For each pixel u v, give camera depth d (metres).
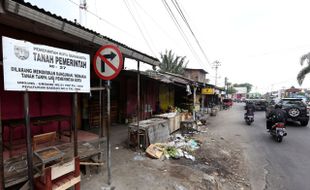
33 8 2.68
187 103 16.27
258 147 7.32
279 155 6.40
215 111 18.62
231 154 6.39
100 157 4.29
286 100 13.43
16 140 4.81
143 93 11.75
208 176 4.47
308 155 6.41
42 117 4.91
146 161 5.00
